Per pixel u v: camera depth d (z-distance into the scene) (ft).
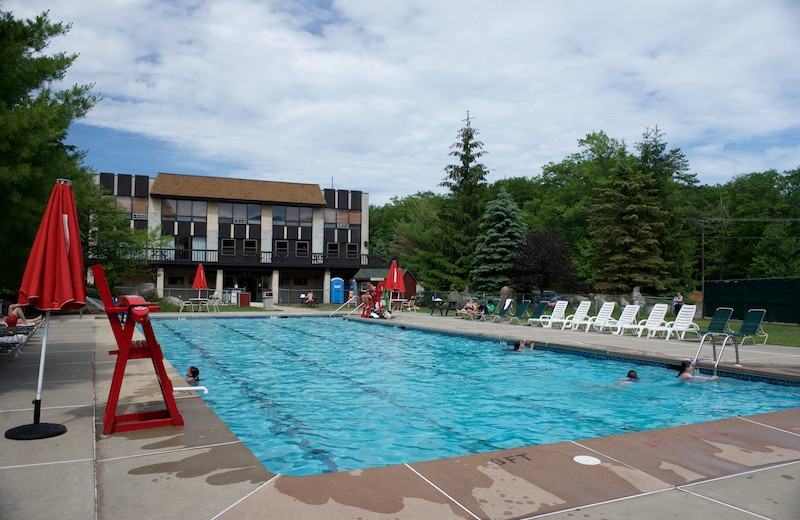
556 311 65.46
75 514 10.68
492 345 50.83
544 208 195.52
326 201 162.61
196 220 148.15
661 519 10.83
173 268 141.28
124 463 13.87
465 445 19.93
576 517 10.90
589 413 25.17
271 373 35.32
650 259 110.93
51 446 15.25
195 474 13.08
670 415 24.77
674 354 39.65
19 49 27.76
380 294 79.05
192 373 29.40
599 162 173.47
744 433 17.65
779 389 30.35
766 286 73.87
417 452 19.01
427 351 47.01
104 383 24.80
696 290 208.03
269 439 20.48
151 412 18.52
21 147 24.70
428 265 145.89
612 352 40.86
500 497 11.90
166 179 148.87
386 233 282.97
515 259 111.96
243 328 67.46
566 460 14.61
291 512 10.89
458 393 29.48
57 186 17.42
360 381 32.76
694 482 13.04
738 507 11.50
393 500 11.63
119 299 18.03
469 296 98.32
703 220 164.35
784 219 165.58
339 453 18.79
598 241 117.60
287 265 149.18
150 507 11.07
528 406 26.48
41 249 17.01
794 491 12.50
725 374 33.86
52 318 66.28
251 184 158.61
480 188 141.49
